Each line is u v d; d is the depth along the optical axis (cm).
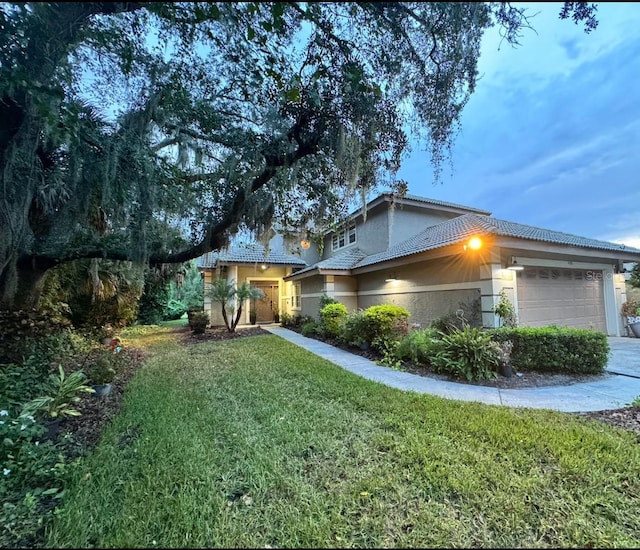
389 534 203
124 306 1170
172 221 512
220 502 231
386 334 796
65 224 449
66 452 305
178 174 459
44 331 585
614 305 1014
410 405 417
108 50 323
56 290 802
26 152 347
